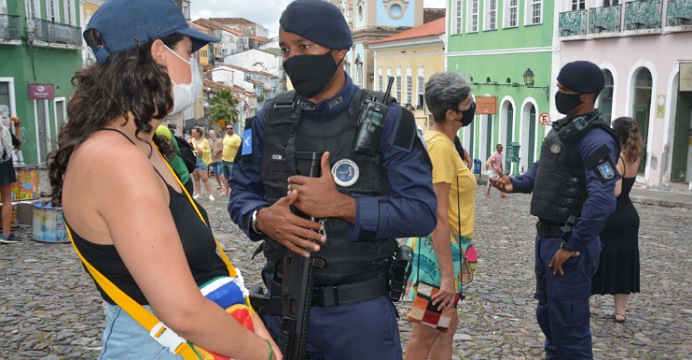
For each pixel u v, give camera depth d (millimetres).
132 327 1674
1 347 4641
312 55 2236
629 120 5242
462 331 5305
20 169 9406
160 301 1482
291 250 2230
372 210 2193
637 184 20906
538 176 3854
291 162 2334
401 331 5223
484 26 29641
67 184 1572
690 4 18281
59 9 29984
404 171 2273
